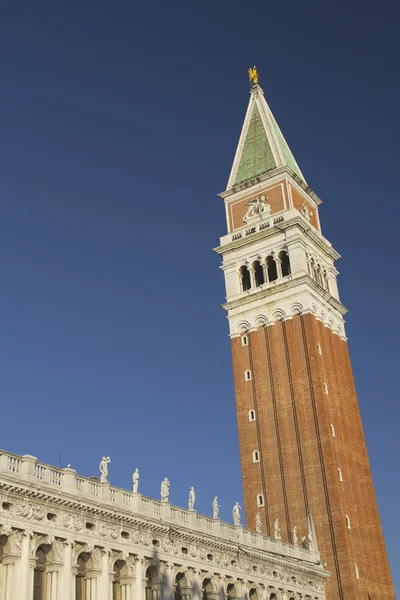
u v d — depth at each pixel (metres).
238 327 119.69
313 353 110.94
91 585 59.16
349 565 96.50
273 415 110.94
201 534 72.88
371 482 114.50
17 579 51.91
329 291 126.06
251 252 122.81
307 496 103.25
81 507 58.78
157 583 66.12
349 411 116.81
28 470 54.69
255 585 80.19
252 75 141.00
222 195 130.25
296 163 137.50
